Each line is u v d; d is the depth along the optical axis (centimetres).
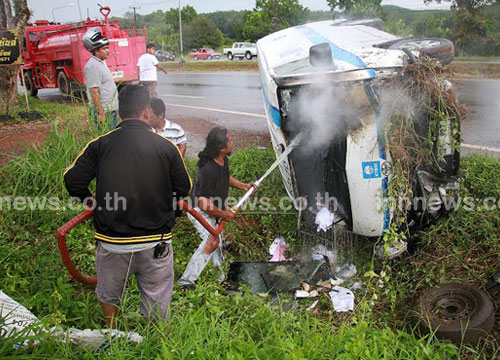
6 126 1074
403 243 453
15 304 363
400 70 462
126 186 318
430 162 455
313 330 347
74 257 477
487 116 1040
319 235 507
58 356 308
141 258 333
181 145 602
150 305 349
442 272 447
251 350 304
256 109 1285
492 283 418
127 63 1456
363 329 352
